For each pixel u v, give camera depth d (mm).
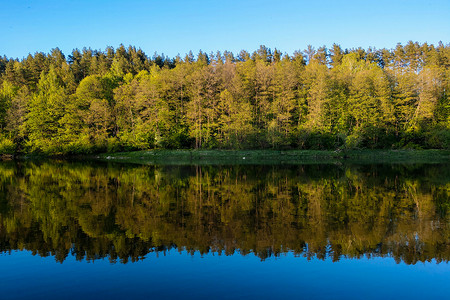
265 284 9742
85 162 52531
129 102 65000
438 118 63219
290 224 15773
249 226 15461
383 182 27844
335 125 62281
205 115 65188
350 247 12766
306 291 9336
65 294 9219
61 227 15562
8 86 77750
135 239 13781
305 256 11852
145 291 9328
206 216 17250
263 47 116312
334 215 17312
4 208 19391
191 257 11781
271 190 24578
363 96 61656
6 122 66812
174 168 41062
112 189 25453
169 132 64750
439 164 42688
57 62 109688
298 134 61219
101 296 9078
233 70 75000
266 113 64250
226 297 8953
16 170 40688
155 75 80812
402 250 12469
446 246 12844
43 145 62750
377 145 61656
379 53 103000
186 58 116438
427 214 17406
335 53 104000
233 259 11578
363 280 10031
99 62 105688
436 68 65875
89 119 63156
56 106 65625
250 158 54906
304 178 30781
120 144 64312
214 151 59219
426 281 10000
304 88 69562
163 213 17922
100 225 15836
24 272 10711
